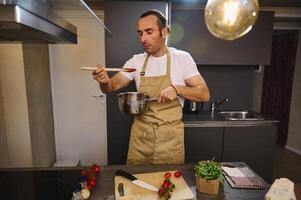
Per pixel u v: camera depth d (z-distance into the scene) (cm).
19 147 234
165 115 147
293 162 331
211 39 251
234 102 299
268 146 250
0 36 100
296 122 372
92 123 304
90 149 309
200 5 260
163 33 139
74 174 120
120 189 100
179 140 150
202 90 140
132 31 225
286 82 391
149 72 150
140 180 108
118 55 228
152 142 147
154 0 227
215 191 99
